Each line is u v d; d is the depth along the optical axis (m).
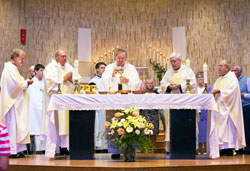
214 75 11.01
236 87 6.63
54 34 11.52
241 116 6.69
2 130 3.06
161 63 11.62
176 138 5.84
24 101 6.57
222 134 6.54
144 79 11.31
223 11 10.99
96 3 11.85
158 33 11.73
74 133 5.84
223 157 6.28
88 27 11.77
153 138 7.83
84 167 4.87
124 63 6.75
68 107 5.70
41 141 8.36
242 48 10.64
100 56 11.73
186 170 4.88
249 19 10.54
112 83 6.57
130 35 11.85
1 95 6.41
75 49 11.65
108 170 4.79
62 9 11.65
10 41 10.38
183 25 11.46
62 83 6.38
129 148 5.49
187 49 11.34
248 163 5.14
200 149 7.80
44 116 6.70
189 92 5.91
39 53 11.30
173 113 5.85
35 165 5.07
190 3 11.42
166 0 11.72
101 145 7.58
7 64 6.53
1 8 10.09
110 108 5.65
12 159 6.01
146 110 7.61
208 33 11.13
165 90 6.56
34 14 11.29
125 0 11.89
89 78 11.62
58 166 4.96
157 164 5.05
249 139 7.37
